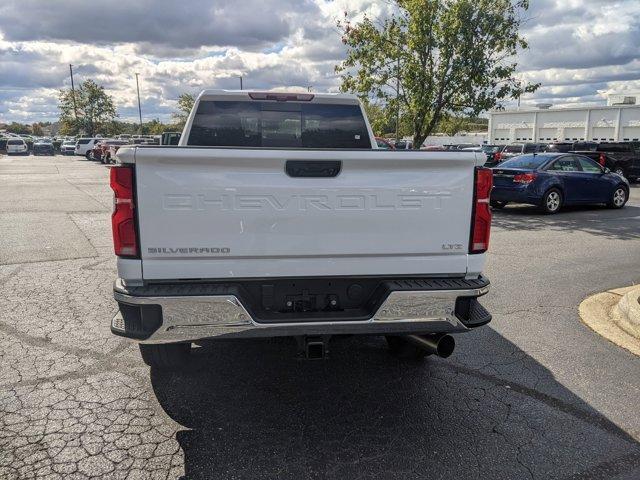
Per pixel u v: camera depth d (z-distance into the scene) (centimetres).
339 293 347
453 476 296
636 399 387
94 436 328
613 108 4891
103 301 584
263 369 427
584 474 301
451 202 345
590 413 366
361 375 420
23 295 604
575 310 582
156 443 321
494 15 1466
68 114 6950
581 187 1382
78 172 2872
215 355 452
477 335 507
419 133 1630
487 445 327
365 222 336
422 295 336
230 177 318
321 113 548
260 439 328
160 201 315
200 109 531
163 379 405
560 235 1041
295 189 326
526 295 635
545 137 5412
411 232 343
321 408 368
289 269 335
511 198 1349
